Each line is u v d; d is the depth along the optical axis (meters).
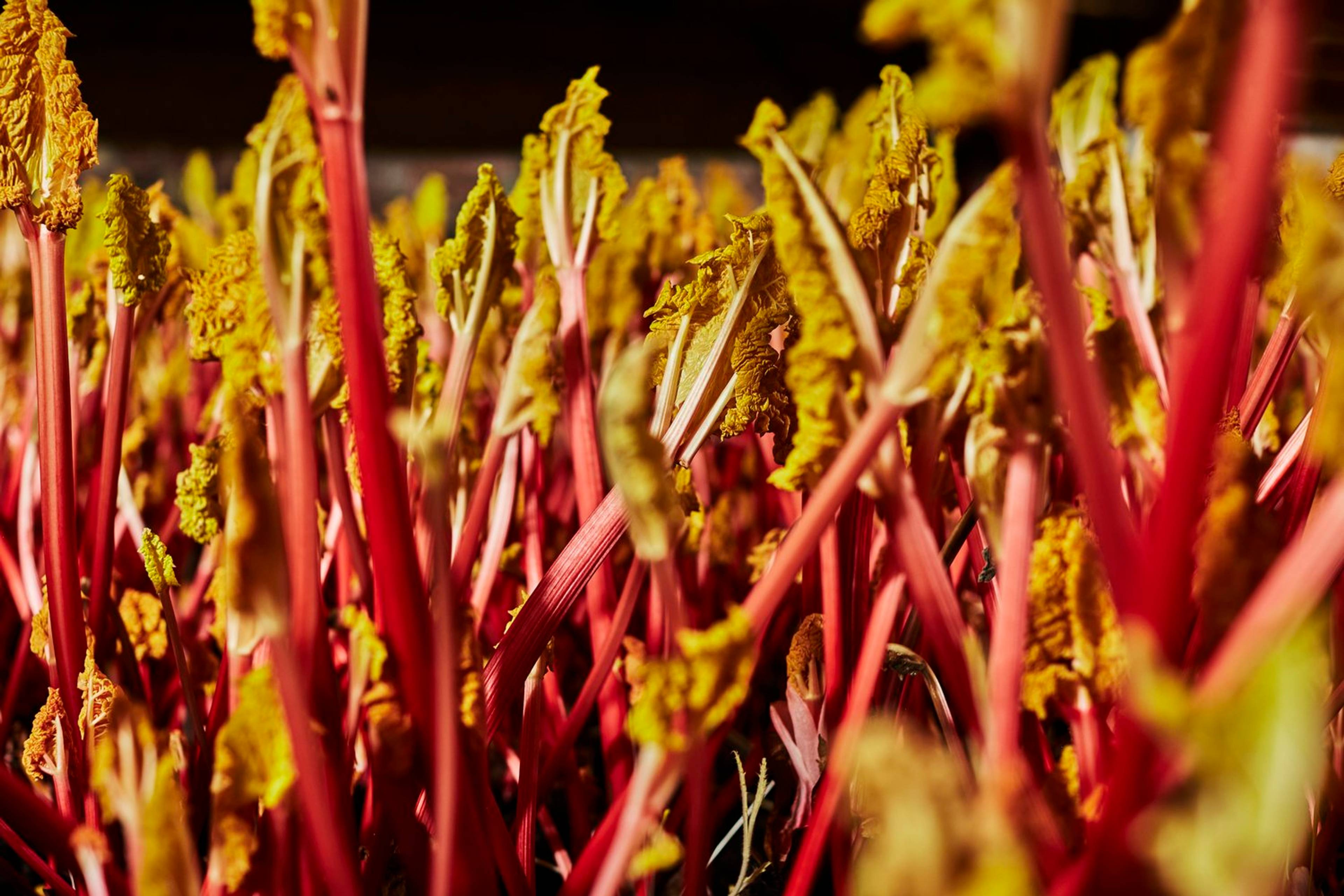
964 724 1.60
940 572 1.38
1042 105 1.26
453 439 1.55
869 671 1.43
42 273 1.52
